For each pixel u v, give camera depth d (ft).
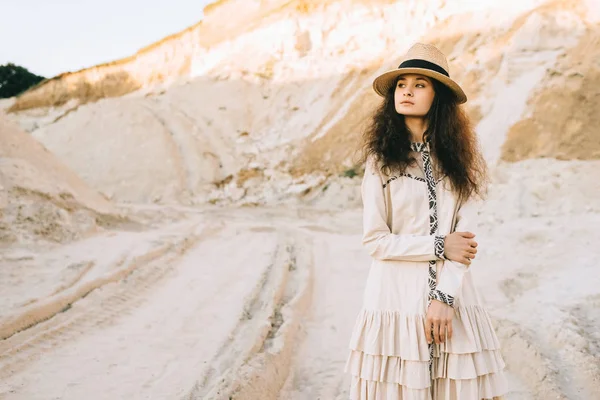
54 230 24.48
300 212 41.91
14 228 23.38
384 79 7.73
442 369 6.97
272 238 28.73
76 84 84.79
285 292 19.65
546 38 45.19
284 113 61.36
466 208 7.61
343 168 51.39
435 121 7.68
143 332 15.52
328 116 57.52
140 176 54.85
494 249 22.63
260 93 64.75
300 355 14.78
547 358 12.24
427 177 7.50
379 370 7.02
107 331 15.49
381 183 7.53
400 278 7.21
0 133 28.45
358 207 45.65
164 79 80.18
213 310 17.40
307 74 63.77
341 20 66.08
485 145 39.17
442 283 6.95
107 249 23.52
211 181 54.29
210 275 21.35
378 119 7.84
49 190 27.04
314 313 18.03
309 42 67.36
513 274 18.98
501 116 40.96
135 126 61.26
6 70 120.47
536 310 15.19
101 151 58.85
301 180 51.44
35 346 14.03
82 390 11.96
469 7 55.42
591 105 38.14
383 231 7.34
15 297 16.90
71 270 19.98
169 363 13.46
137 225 29.91
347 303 18.84
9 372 12.63
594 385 11.07
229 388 11.59
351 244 27.63
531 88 40.57
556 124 37.78
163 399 11.59
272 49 69.00
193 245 26.35
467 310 7.12
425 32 57.62
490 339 7.18
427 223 7.37
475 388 6.88
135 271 20.76
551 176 32.65
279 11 70.33
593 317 14.11
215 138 60.59
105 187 54.29
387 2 63.41
